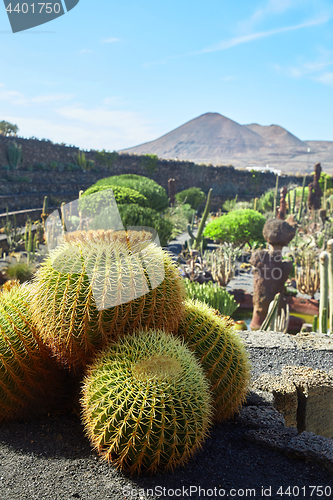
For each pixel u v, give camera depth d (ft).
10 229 52.47
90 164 106.11
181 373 6.36
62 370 8.01
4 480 6.11
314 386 9.30
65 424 7.72
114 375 6.23
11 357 7.15
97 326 6.57
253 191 121.70
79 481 6.15
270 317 17.97
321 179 116.47
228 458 7.00
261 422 8.04
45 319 6.69
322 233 48.96
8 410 7.56
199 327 7.95
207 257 38.17
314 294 32.17
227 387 7.83
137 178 65.16
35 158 97.25
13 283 8.55
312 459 6.90
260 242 52.65
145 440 5.89
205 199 110.52
